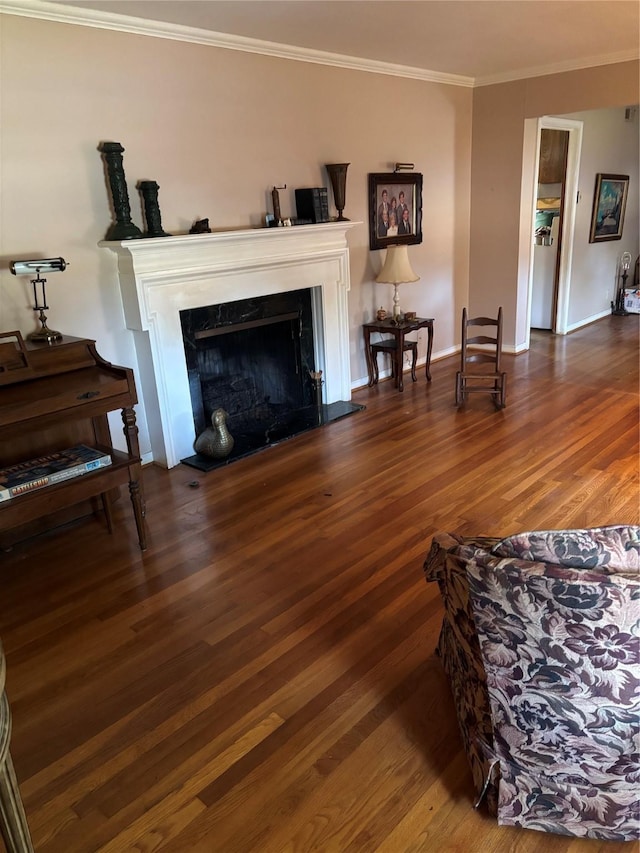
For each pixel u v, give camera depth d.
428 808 1.62
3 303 3.12
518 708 1.43
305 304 4.66
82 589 2.66
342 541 2.93
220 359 4.28
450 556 1.53
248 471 3.77
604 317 7.75
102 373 2.94
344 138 4.69
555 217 6.71
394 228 5.30
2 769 1.11
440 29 3.88
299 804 1.65
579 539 1.35
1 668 1.11
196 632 2.35
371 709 1.95
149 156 3.55
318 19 3.52
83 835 1.60
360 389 5.33
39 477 2.60
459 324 6.36
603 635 1.26
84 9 3.10
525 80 5.37
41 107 3.09
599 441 3.94
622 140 7.15
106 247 3.41
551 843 1.53
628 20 3.83
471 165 5.96
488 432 4.20
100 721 1.96
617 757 1.41
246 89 3.95
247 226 4.15
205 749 1.84
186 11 3.25
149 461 3.96
